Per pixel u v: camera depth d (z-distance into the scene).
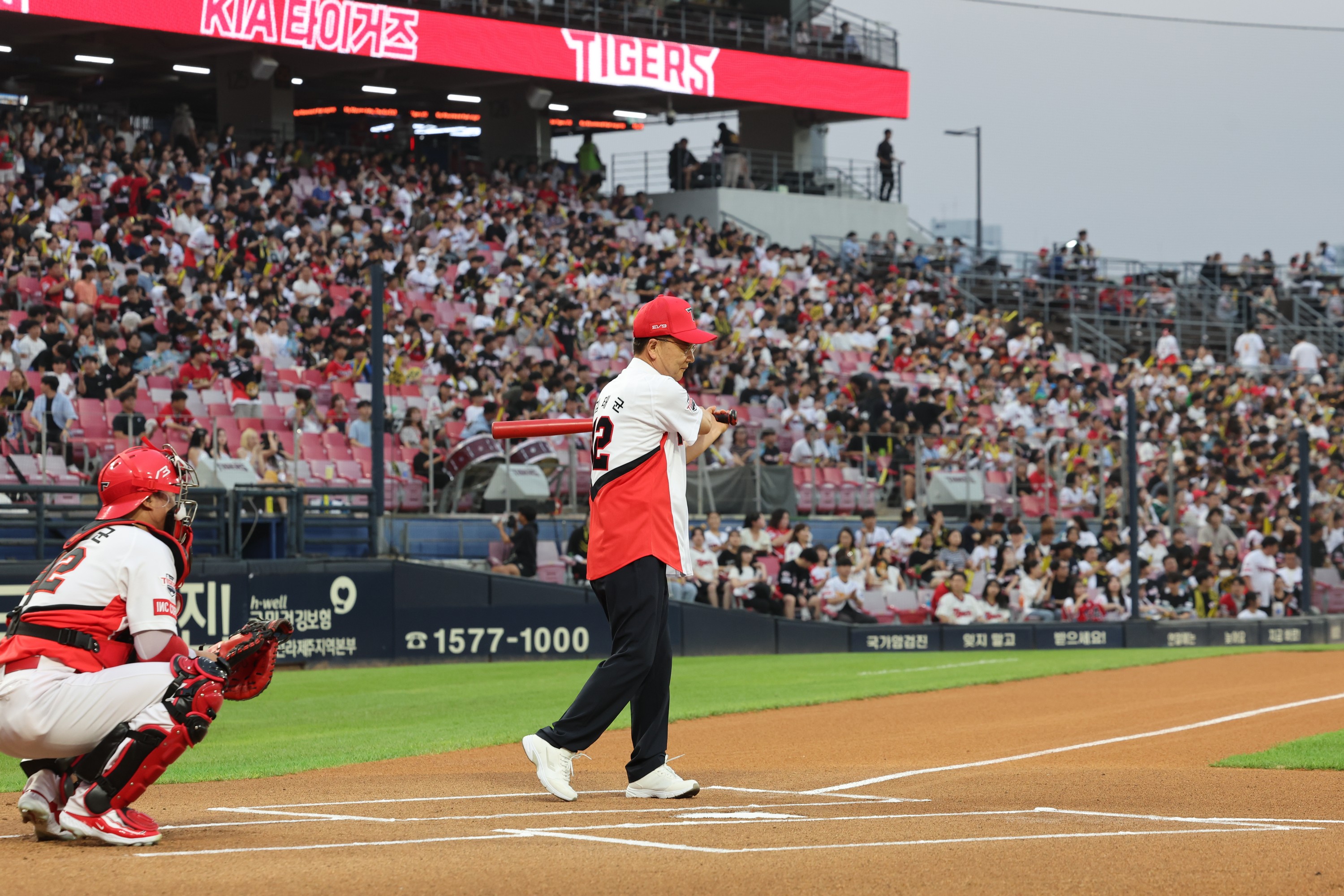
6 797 6.64
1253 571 21.89
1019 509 22.42
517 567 17.50
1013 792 6.59
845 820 5.54
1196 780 7.11
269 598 15.59
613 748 9.48
